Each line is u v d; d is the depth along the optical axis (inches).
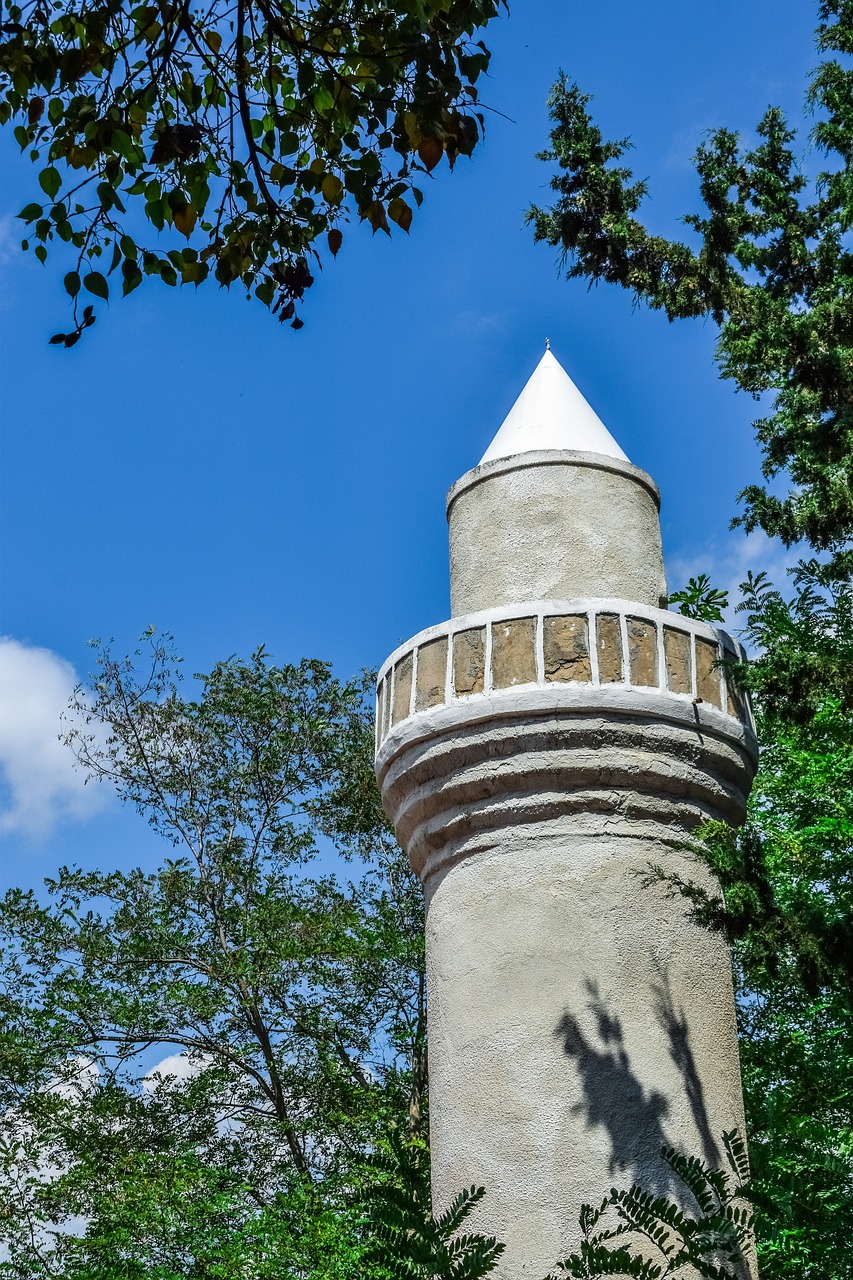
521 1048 301.4
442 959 323.6
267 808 845.2
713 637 339.6
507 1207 289.4
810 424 426.0
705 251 436.5
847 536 415.2
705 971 314.2
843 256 446.3
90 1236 655.8
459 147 301.9
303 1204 650.8
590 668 323.0
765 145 451.8
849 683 328.8
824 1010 486.9
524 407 387.9
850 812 516.1
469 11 292.7
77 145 309.3
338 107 306.8
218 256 316.5
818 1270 394.3
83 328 304.7
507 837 322.3
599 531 354.9
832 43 445.1
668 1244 278.7
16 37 303.3
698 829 311.4
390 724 343.9
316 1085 765.3
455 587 365.4
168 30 298.2
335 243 320.2
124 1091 764.0
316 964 786.2
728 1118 302.4
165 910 810.8
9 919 784.3
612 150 433.7
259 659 859.4
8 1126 732.0
